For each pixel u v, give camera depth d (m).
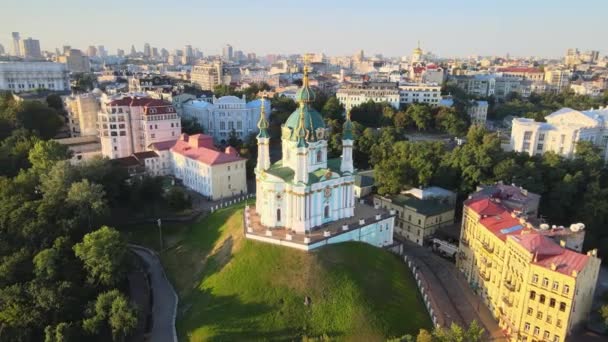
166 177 156.00
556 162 139.75
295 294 82.31
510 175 132.75
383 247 106.19
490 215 96.06
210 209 133.38
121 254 90.06
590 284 76.62
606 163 162.62
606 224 116.19
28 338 75.38
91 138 189.50
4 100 193.38
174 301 90.38
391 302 84.62
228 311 80.94
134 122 174.00
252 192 152.38
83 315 80.50
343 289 83.50
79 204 107.00
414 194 130.62
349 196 105.19
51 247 96.69
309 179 95.69
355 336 76.50
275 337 75.94
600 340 74.50
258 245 92.88
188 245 109.69
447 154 148.88
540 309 74.44
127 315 74.62
